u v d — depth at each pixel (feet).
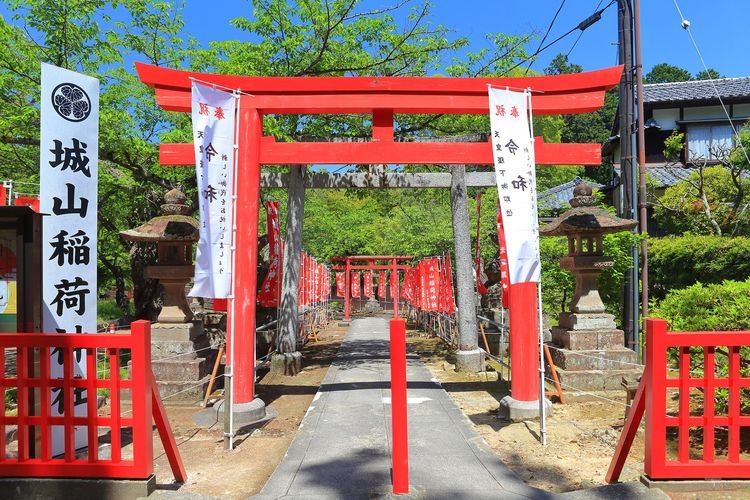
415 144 22.53
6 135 33.24
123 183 37.55
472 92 22.59
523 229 19.43
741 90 62.39
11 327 14.80
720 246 39.11
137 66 21.20
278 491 13.55
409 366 33.83
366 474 14.74
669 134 65.31
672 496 12.67
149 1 37.55
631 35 30.01
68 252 16.44
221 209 19.70
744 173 51.90
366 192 47.93
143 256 46.83
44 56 34.63
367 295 91.97
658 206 50.62
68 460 13.12
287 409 24.30
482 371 32.60
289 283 33.60
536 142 22.52
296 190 32.86
